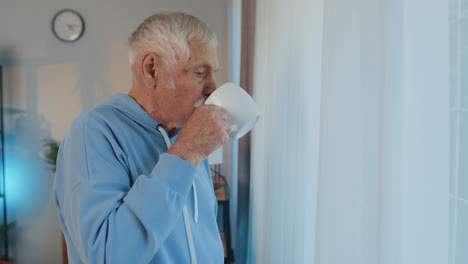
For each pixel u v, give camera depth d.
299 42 0.94
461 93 0.39
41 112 2.79
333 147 0.60
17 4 2.72
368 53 0.50
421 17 0.41
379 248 0.46
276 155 1.14
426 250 0.41
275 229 1.15
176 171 0.60
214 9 2.72
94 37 2.76
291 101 1.00
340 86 0.58
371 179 0.50
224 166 2.73
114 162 0.66
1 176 2.82
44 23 2.74
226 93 0.70
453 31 0.39
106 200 0.60
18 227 2.86
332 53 0.60
